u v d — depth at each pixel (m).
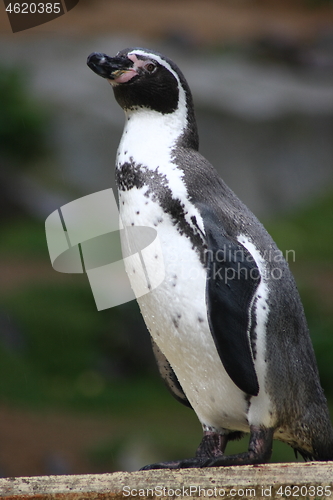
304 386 4.88
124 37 29.17
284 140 25.86
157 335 4.96
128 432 12.07
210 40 31.08
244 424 4.92
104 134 24.91
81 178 24.17
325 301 17.27
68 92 25.55
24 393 13.75
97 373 15.16
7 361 14.50
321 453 5.06
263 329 4.68
